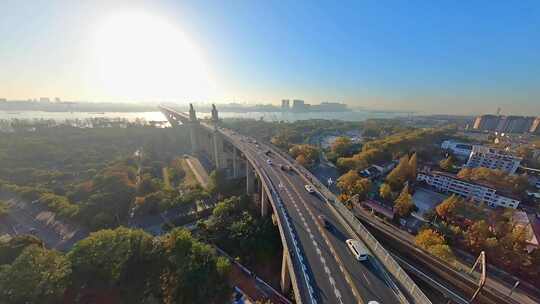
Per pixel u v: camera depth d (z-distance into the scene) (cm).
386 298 3372
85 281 4878
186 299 4725
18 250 5656
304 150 13950
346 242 4625
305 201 6500
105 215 8244
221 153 15300
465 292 5403
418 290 3256
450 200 8100
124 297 5019
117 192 9512
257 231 7331
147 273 5344
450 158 14088
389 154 14900
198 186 11581
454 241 7025
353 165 12419
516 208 9000
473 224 7012
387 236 6988
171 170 14162
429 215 8294
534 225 7588
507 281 5725
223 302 4922
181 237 5609
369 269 3941
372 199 9656
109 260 5047
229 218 8312
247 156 10769
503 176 10512
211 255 5544
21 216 8681
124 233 5747
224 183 11819
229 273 5347
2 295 4159
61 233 7869
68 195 9794
